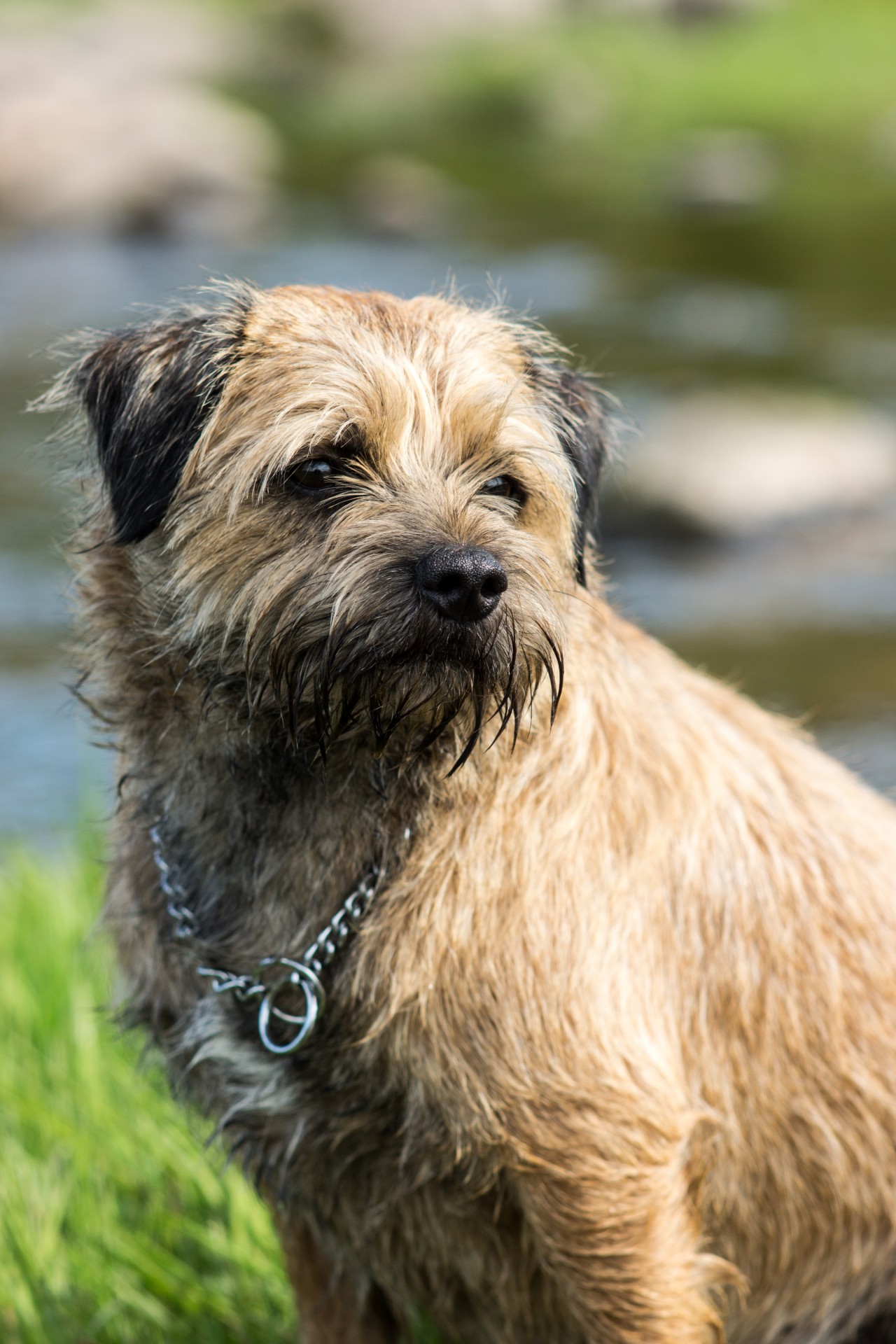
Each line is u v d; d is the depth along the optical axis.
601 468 6.38
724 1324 6.02
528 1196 5.35
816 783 6.07
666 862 5.55
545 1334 5.84
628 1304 5.36
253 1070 5.41
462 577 4.94
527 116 52.78
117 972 5.98
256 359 5.47
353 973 5.24
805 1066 5.71
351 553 5.11
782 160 45.91
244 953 5.40
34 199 36.56
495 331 5.98
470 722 5.25
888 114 52.56
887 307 28.14
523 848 5.27
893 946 5.85
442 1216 5.57
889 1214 5.88
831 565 17.52
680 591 16.73
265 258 32.53
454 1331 6.03
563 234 35.31
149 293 28.42
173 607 5.35
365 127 51.31
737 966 5.63
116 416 5.66
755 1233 5.86
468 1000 5.21
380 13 64.12
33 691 14.15
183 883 5.53
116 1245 6.54
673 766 5.65
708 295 29.27
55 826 11.52
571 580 5.78
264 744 5.33
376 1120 5.37
